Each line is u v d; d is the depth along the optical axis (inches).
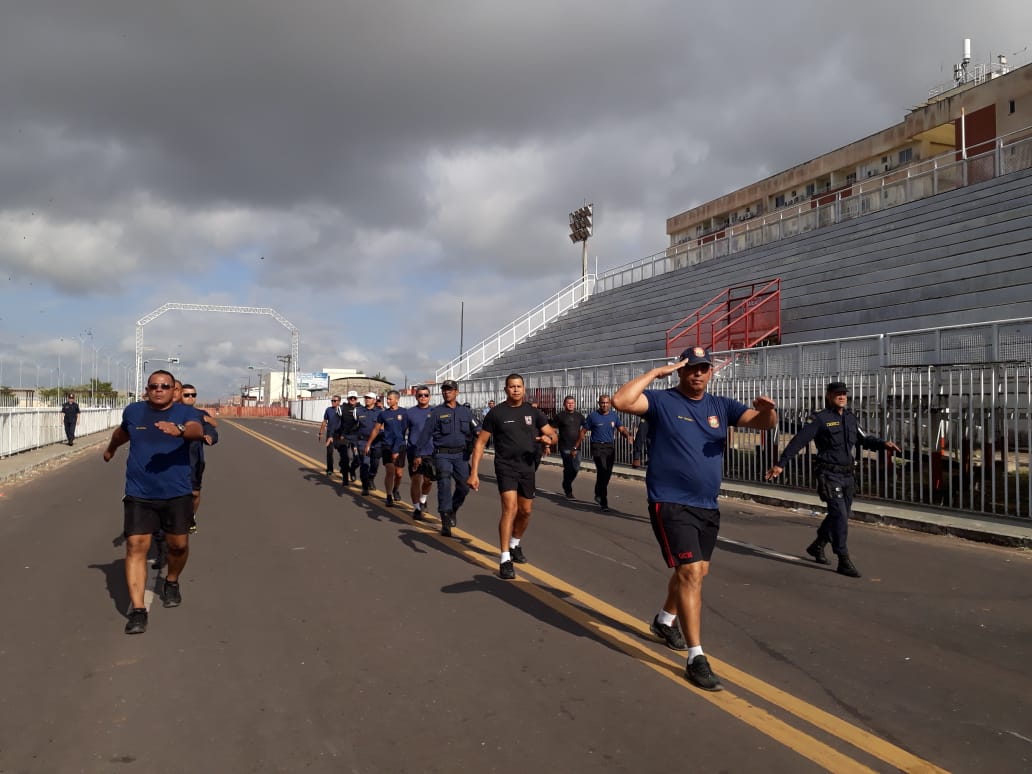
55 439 1191.6
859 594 268.2
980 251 767.7
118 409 2284.7
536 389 1008.9
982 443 413.4
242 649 205.6
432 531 394.0
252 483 627.5
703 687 176.2
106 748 147.8
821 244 1101.1
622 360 1137.4
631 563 316.5
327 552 338.6
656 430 185.0
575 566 310.2
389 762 141.7
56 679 183.9
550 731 154.5
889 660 198.5
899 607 250.8
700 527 182.2
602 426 477.1
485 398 1197.7
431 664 193.8
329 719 160.7
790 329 903.1
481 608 246.2
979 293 695.1
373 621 231.6
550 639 213.9
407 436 429.4
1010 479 404.5
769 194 2074.3
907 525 410.9
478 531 394.9
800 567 312.8
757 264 1187.9
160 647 207.5
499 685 179.3
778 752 145.3
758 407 183.3
